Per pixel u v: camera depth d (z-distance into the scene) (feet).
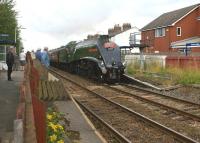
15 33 179.32
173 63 122.21
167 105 60.64
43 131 19.42
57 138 28.22
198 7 196.75
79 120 46.60
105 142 37.58
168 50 195.31
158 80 99.60
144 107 62.39
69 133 38.70
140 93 81.15
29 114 17.02
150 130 45.16
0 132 34.17
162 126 44.19
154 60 125.49
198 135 42.80
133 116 53.83
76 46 135.13
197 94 76.79
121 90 82.84
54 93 59.16
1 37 117.91
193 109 60.03
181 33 195.83
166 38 197.26
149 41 209.46
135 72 121.19
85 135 39.86
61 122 39.86
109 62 106.73
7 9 172.45
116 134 41.83
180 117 53.42
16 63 120.57
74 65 139.74
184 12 198.08
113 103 63.57
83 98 73.77
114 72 106.01
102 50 109.19
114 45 110.52
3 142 30.30
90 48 116.06
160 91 84.33
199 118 50.57
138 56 133.69
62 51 166.09
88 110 56.95
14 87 70.23
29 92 22.61
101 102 67.97
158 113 56.85
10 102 52.24
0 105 49.67
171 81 95.91
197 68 104.01
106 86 97.25
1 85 73.46
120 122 50.29
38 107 19.16
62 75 133.80
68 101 58.44
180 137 39.83
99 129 46.14
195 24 196.44
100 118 50.01
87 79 119.75
